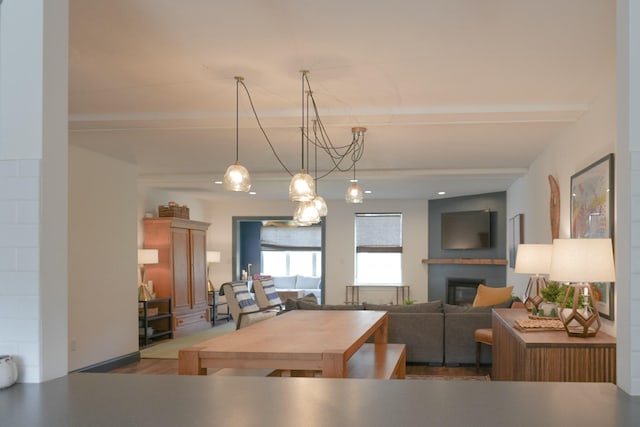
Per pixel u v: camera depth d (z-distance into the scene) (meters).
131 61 3.40
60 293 1.91
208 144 5.79
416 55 3.29
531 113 4.42
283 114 4.55
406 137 5.45
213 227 12.47
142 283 8.24
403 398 1.62
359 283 12.34
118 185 6.66
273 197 11.54
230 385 1.79
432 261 11.55
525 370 3.25
